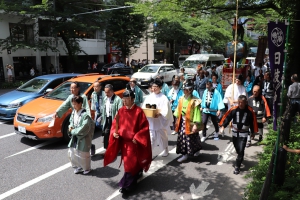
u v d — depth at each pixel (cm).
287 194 342
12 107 882
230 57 1088
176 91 774
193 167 547
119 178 499
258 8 920
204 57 2127
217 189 454
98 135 767
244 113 502
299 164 426
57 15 1947
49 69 2434
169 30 3109
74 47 2275
